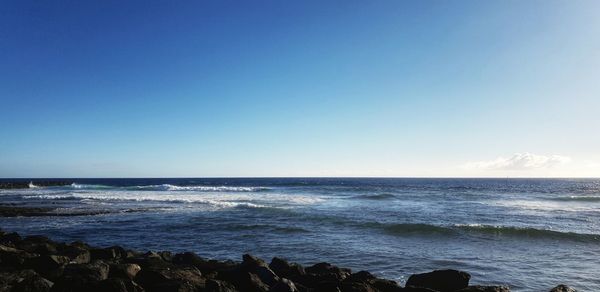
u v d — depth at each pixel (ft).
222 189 221.25
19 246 44.24
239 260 49.32
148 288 27.86
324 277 32.55
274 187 258.98
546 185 381.40
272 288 29.09
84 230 73.61
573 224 82.79
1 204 123.85
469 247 57.16
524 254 52.60
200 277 30.91
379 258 49.98
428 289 29.55
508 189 268.00
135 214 96.17
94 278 26.16
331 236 65.21
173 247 58.13
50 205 120.16
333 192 198.59
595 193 217.97
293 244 58.80
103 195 168.04
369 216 91.91
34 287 25.22
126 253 41.34
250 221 82.02
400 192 205.46
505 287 29.07
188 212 99.45
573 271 44.04
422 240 62.28
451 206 121.19
